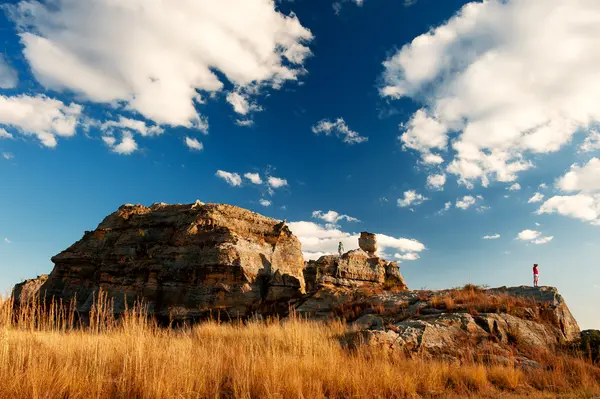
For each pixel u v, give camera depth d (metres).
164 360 10.86
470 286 28.45
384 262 50.00
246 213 57.47
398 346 17.45
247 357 12.72
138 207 62.22
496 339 19.80
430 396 11.52
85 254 56.41
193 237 52.22
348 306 30.12
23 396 8.36
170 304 47.09
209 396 9.98
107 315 14.05
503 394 12.22
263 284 49.00
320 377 11.62
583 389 12.91
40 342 11.76
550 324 22.56
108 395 9.24
